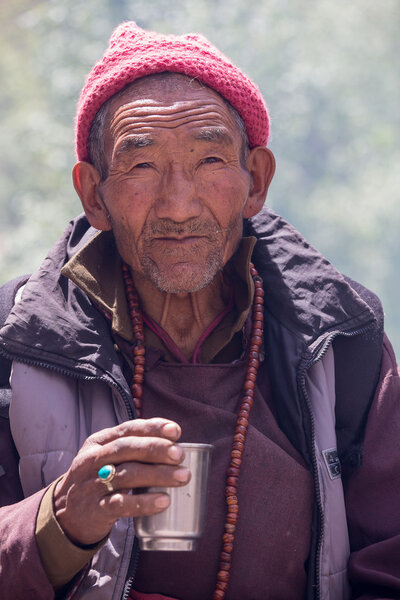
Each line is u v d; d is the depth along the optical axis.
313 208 40.44
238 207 4.00
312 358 3.95
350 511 4.00
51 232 28.44
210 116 3.87
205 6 33.53
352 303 4.11
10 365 3.96
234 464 3.81
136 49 3.98
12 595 3.43
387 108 39.88
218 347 4.10
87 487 3.24
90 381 3.89
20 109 34.81
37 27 31.56
